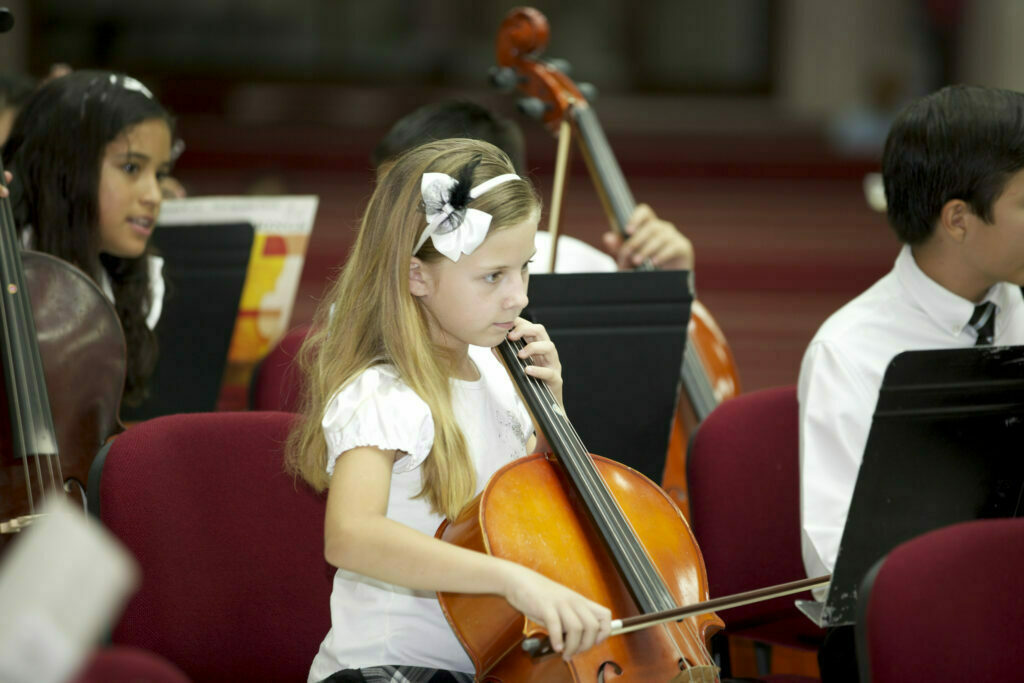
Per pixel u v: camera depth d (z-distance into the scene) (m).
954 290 3.85
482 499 3.04
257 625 3.63
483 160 3.19
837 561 3.08
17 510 3.89
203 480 3.59
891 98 14.66
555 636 2.67
